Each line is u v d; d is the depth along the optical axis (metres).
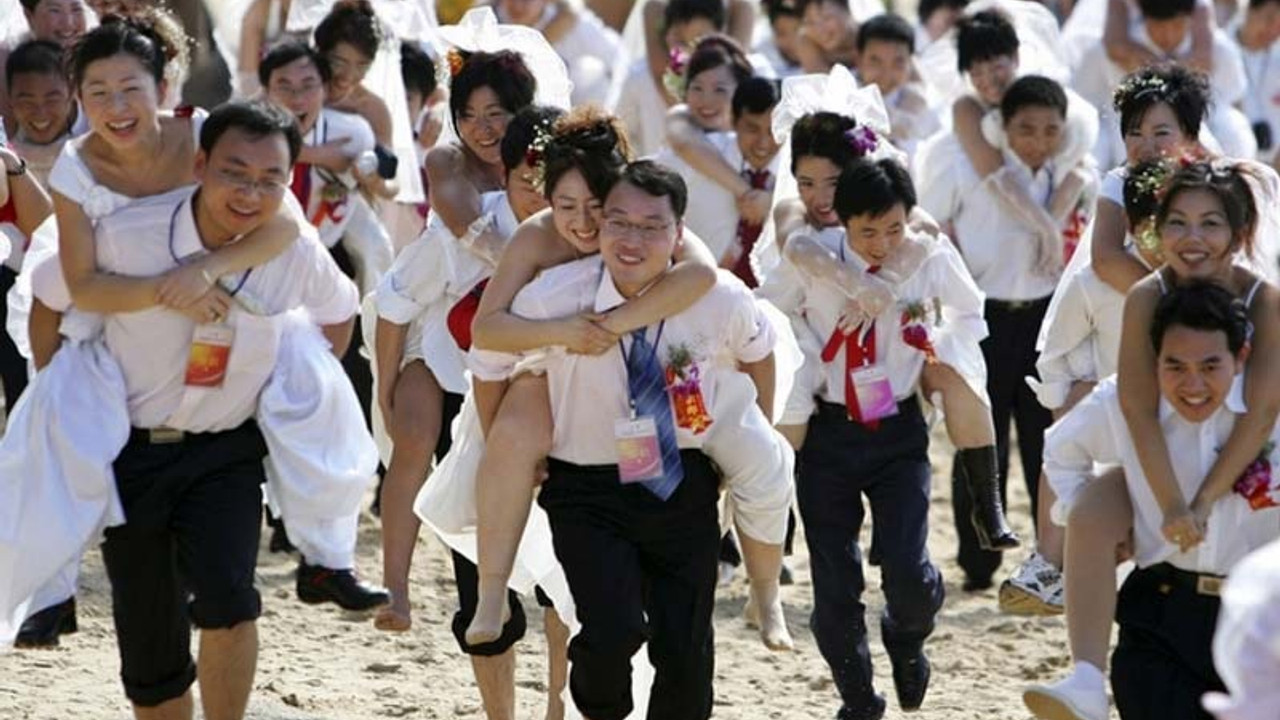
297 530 20.36
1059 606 22.23
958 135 29.83
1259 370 18.38
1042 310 29.47
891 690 25.86
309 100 29.55
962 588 30.44
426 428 21.72
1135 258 22.59
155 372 19.64
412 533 21.80
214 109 19.58
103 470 19.38
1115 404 18.89
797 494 22.81
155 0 31.91
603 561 18.89
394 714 24.30
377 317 21.89
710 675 19.64
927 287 22.70
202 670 20.20
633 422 18.80
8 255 24.92
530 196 20.36
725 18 38.41
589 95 39.56
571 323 18.66
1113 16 36.44
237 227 19.44
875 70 35.41
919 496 22.59
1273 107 39.62
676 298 18.72
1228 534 18.48
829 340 22.64
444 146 21.81
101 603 28.12
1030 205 29.19
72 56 19.62
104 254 19.45
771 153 30.03
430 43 32.66
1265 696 12.91
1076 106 29.61
